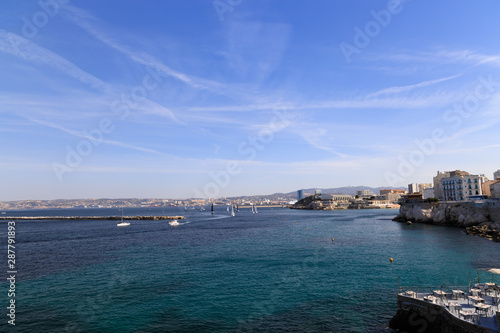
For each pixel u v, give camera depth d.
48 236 103.00
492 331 19.39
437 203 121.38
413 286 37.81
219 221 179.50
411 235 85.62
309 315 29.95
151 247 73.44
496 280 39.59
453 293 26.48
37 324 28.47
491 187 116.12
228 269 48.19
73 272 47.72
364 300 33.59
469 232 83.25
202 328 27.45
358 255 57.69
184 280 42.22
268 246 71.75
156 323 28.52
